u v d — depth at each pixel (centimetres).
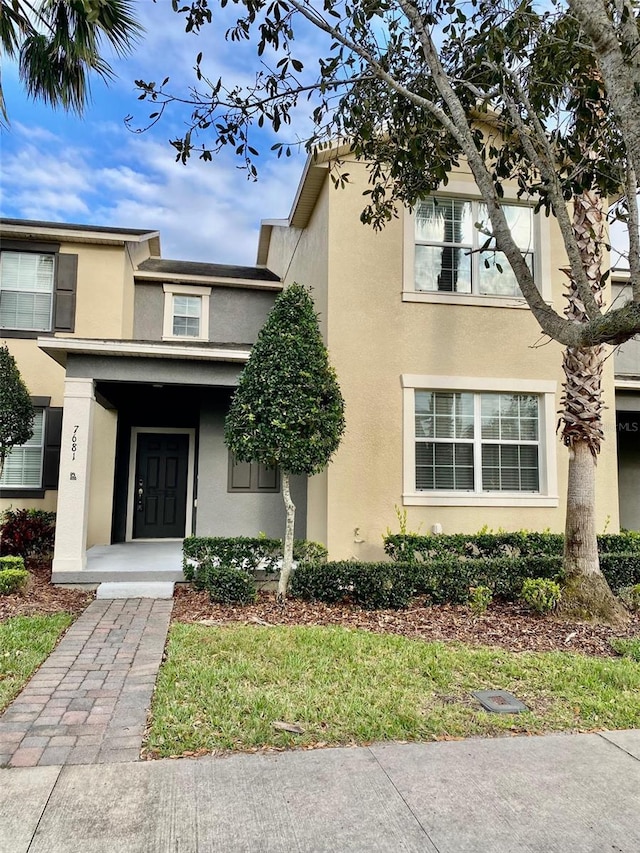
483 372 1043
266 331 843
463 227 1063
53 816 322
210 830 313
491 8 657
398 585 805
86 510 932
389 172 919
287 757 392
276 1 597
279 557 930
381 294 1023
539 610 773
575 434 816
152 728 426
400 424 1009
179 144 663
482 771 379
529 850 303
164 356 955
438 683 529
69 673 535
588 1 474
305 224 1222
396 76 718
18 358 1228
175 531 1335
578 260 507
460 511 1012
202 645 616
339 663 572
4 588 822
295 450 796
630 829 322
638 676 556
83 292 1256
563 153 753
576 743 423
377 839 309
